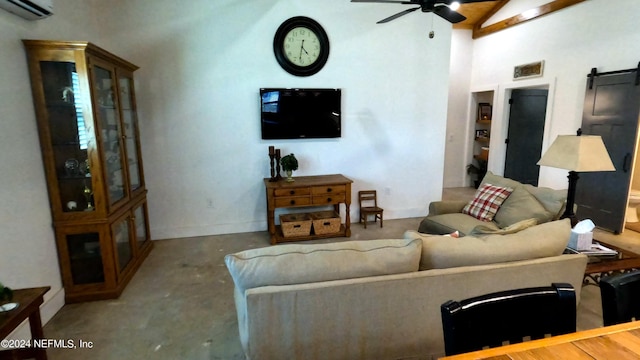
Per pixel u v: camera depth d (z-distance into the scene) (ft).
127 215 10.12
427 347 6.00
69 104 8.38
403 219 15.67
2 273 6.89
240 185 13.80
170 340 7.24
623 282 3.87
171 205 13.35
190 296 9.05
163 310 8.39
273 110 13.39
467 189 21.80
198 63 12.67
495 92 19.47
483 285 5.89
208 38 12.60
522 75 17.54
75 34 10.07
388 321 5.69
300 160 14.23
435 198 16.15
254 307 5.15
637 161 17.19
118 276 9.18
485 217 10.42
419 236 6.01
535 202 9.56
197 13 12.37
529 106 19.20
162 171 13.05
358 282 5.40
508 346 3.17
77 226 8.55
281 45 13.07
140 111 12.49
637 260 7.77
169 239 13.34
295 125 13.74
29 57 7.83
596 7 13.76
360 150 14.80
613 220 13.55
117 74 9.90
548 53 16.03
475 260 5.92
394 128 15.01
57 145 8.41
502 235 6.39
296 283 5.31
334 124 14.14
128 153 10.87
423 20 14.44
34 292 5.63
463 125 22.06
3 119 7.03
